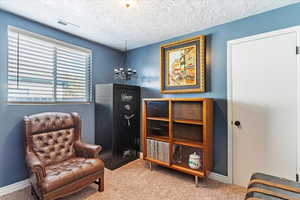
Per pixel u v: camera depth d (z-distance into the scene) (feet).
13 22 6.47
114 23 7.20
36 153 6.32
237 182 6.91
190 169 7.14
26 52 6.98
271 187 3.89
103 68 10.10
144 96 10.25
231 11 6.23
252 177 4.54
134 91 9.97
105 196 6.12
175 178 7.54
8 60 6.45
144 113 8.57
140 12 6.28
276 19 6.03
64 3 5.68
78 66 8.98
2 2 5.63
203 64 7.62
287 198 3.44
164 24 7.29
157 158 8.05
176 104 7.70
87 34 8.44
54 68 7.91
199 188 6.70
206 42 7.72
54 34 7.75
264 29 6.27
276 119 6.07
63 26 7.53
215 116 7.47
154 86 9.73
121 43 9.80
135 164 9.19
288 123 5.84
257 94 6.45
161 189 6.61
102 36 8.70
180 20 6.91
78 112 8.76
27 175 6.82
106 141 8.85
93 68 9.53
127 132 9.45
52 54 7.84
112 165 8.47
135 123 10.02
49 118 6.94
